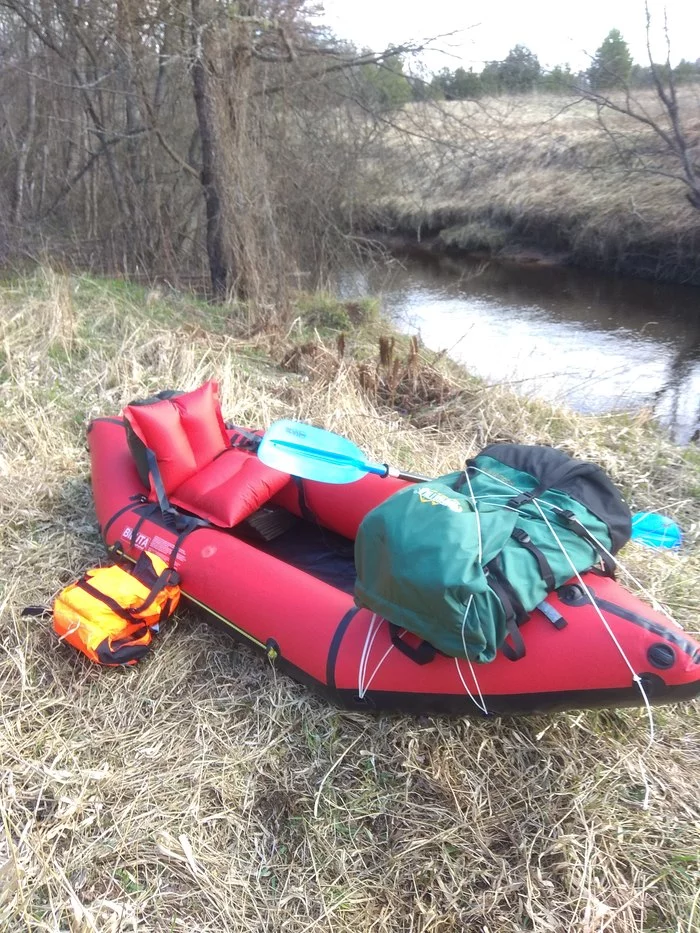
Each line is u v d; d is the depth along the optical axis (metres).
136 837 2.40
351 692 2.64
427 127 9.87
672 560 3.74
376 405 5.75
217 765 2.65
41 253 8.59
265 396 5.41
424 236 16.17
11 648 3.05
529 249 14.30
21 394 5.04
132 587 2.98
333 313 8.36
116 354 5.83
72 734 2.74
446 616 2.21
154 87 9.62
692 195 9.70
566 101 12.45
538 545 2.39
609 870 2.30
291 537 3.74
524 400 5.76
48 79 9.10
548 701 2.44
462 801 2.51
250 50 8.11
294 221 9.92
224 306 8.24
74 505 4.04
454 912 2.23
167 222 10.11
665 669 2.22
